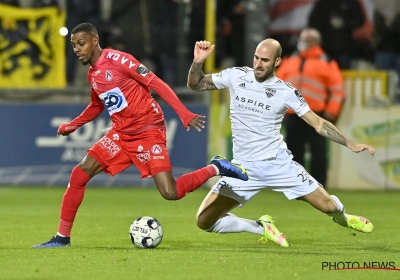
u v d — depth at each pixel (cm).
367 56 6072
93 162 2559
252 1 5759
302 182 2539
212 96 5269
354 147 2461
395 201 4566
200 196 4888
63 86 5509
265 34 5800
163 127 2561
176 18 6072
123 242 2739
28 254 2383
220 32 6094
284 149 2569
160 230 2558
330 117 4672
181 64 5484
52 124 5219
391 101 5328
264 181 2566
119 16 5975
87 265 2156
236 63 6066
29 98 5491
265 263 2208
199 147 5197
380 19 6050
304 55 4666
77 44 2459
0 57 5450
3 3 5422
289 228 3262
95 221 3500
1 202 4378
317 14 6028
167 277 1973
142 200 4572
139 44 6012
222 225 2609
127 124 2512
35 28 5469
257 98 2505
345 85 5350
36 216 3694
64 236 2592
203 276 1988
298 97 2494
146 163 2523
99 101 2656
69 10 5738
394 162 5225
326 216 3800
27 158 5241
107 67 2473
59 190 5066
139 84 2506
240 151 2577
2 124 5228
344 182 5238
